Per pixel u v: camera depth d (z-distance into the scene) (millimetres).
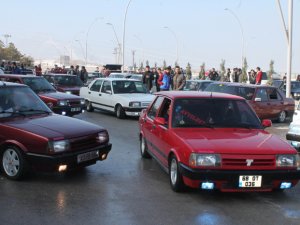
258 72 24641
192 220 5168
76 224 4977
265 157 5707
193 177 5656
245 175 5648
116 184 6715
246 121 6953
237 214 5414
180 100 7062
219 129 6668
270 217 5336
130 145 10250
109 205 5672
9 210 5410
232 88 15875
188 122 6742
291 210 5629
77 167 6781
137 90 16938
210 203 5824
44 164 6438
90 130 7074
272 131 14156
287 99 16844
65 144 6527
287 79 19984
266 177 5703
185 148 5859
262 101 15617
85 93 18266
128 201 5852
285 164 5777
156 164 8188
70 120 7449
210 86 16609
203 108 6977
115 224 4996
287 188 6168
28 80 15195
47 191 6258
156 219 5180
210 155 5656
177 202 5832
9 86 7836
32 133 6527
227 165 5652
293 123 9578
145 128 8406
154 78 23203
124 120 15461
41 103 8070
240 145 5844
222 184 5672
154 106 8172
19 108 7516
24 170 6617
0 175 7055
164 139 6828
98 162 8281
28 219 5113
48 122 7062
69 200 5859
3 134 6750
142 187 6559
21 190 6273
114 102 16156
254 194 6312
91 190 6355
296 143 9375
